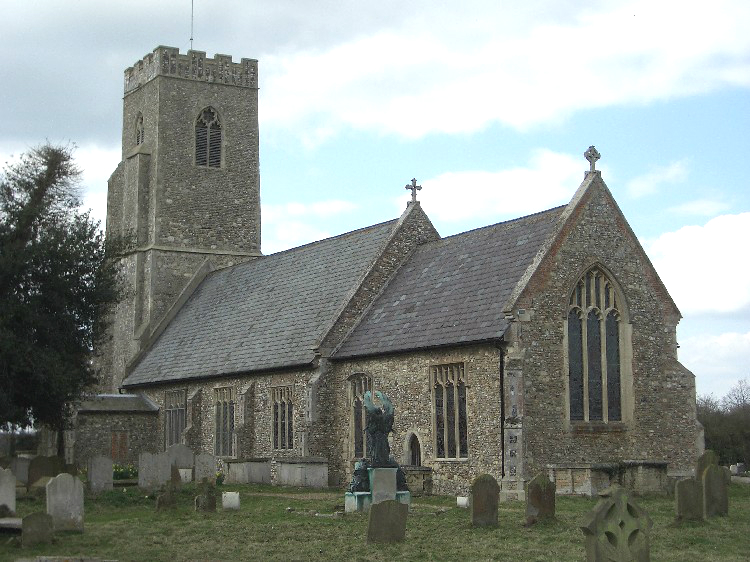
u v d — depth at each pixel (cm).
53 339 4581
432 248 5359
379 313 5153
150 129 7431
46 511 3066
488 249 4881
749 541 2761
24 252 4481
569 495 3981
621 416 4447
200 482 4344
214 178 7469
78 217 4816
